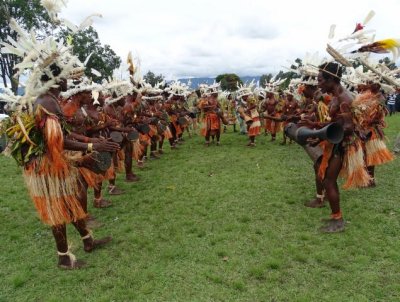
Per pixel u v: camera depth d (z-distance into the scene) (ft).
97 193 19.17
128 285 11.64
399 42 13.60
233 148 35.96
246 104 37.60
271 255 13.12
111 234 15.70
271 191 20.58
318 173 16.16
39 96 11.43
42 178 11.64
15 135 11.68
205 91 42.98
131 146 24.17
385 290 10.77
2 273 12.73
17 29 11.42
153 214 17.92
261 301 10.57
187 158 31.78
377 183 20.79
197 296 10.92
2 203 20.58
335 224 14.87
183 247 14.11
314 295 10.68
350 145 14.51
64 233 12.60
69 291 11.50
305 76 18.44
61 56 11.72
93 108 17.80
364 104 14.12
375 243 13.64
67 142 11.80
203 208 18.40
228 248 13.84
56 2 11.78
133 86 24.26
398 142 28.66
